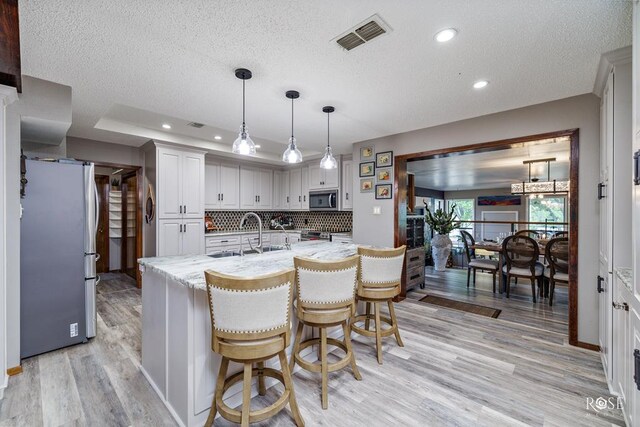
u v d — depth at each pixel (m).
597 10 1.55
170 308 1.88
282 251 2.88
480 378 2.21
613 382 2.00
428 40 1.84
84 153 4.09
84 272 2.81
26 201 2.52
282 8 1.55
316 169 5.82
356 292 2.55
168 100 2.80
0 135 1.99
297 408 1.71
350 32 1.76
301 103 2.88
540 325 3.25
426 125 3.60
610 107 2.04
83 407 1.89
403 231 4.14
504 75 2.30
